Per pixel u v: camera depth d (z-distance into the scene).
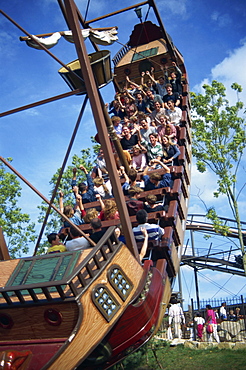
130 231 7.59
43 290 6.06
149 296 7.87
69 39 7.93
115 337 7.10
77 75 7.53
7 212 21.98
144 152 12.98
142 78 17.36
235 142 23.03
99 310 6.34
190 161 15.02
